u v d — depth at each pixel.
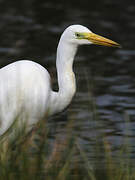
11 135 8.85
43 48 18.92
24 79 10.22
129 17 22.02
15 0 23.67
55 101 10.26
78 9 22.80
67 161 8.11
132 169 9.02
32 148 9.43
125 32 20.55
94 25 21.06
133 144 11.74
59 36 19.98
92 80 16.31
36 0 23.75
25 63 10.44
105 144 9.12
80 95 14.98
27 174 7.66
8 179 7.61
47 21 21.33
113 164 8.98
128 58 18.39
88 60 18.20
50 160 8.29
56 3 23.45
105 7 23.11
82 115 13.44
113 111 13.99
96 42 10.15
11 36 19.75
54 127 12.76
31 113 10.36
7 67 10.45
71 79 10.44
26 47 18.97
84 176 8.70
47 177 7.88
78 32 10.13
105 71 17.14
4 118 10.18
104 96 15.09
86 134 12.19
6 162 7.91
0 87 10.22
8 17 21.62
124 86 15.91
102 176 8.46
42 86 10.37
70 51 10.28
